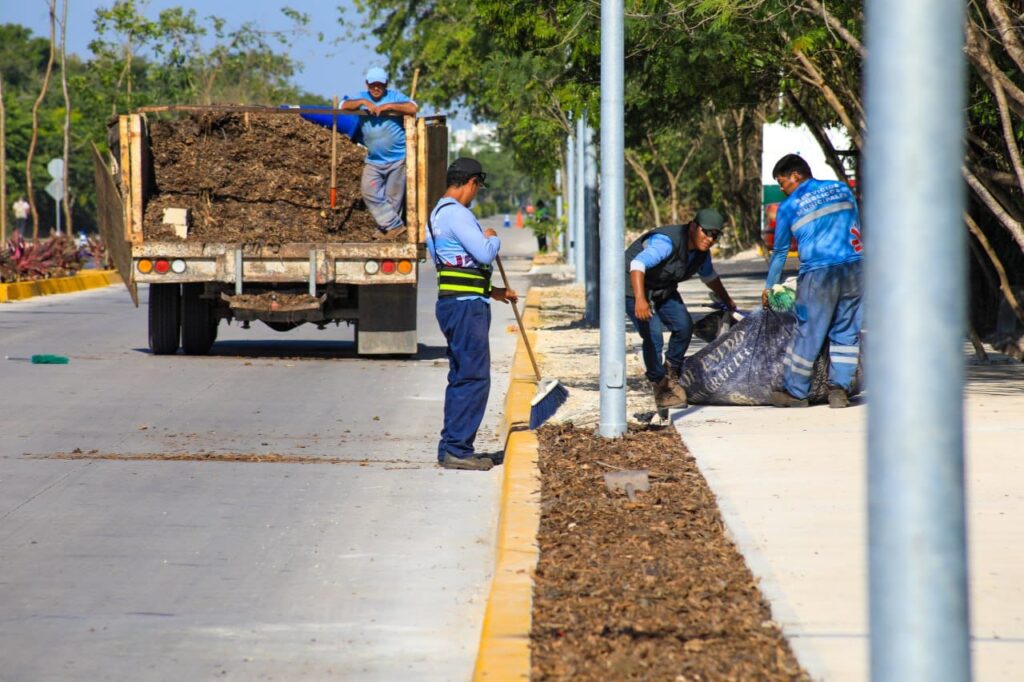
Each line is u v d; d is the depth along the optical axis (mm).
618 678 8477
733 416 18609
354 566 12492
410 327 29359
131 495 15375
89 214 157875
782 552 11367
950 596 4637
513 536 12180
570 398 21406
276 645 10234
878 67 4660
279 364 28609
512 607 9906
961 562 4656
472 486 16141
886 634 4688
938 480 4625
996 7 18547
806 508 12953
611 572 10922
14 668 9664
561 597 10258
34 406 21922
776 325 19406
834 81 26188
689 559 11281
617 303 17078
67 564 12453
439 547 13211
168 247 28453
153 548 13062
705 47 21797
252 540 13414
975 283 29453
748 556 11258
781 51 23328
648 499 13602
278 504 15031
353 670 9688
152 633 10500
